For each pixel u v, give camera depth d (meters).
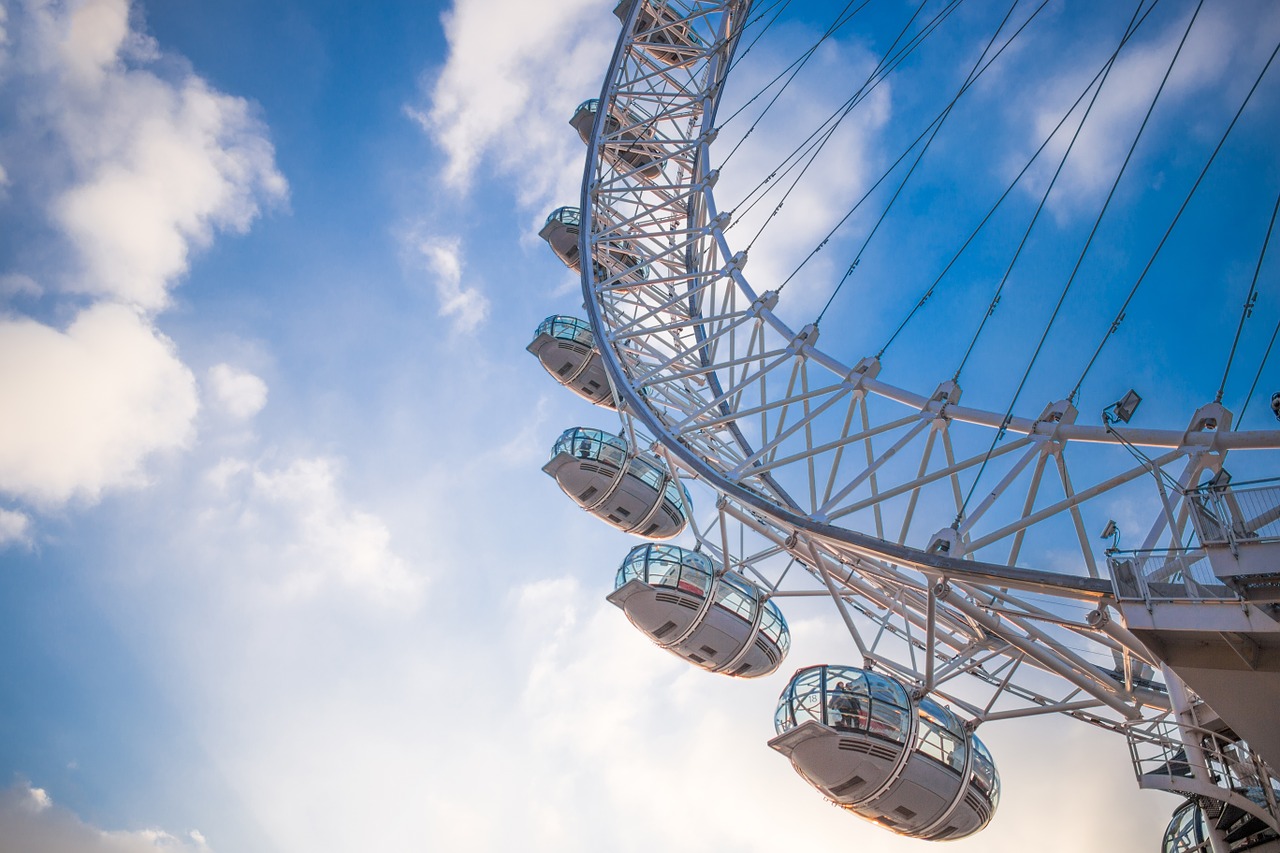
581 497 42.16
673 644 35.38
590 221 39.69
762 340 34.25
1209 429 20.12
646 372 36.22
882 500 24.45
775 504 25.97
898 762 26.08
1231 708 17.16
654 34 47.31
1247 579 16.16
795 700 27.14
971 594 25.75
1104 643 22.41
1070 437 22.39
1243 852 21.59
